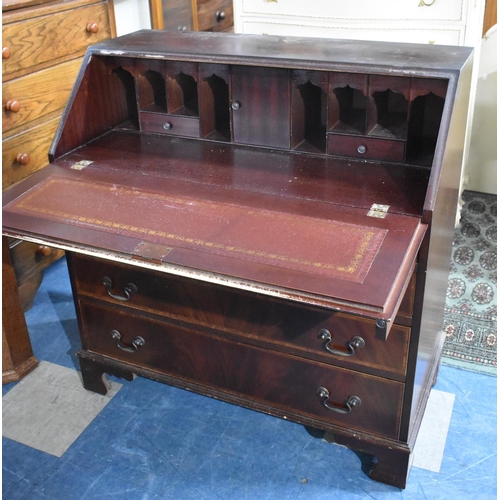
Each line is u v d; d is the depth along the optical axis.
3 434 2.26
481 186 3.65
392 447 1.95
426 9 2.81
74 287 2.25
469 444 2.14
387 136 1.97
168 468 2.11
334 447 2.17
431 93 2.01
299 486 2.04
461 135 1.91
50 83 2.77
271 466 2.11
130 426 2.28
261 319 1.94
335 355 1.90
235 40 2.22
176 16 3.42
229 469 2.10
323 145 2.13
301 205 1.82
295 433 2.23
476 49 2.88
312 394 2.02
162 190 1.96
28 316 2.88
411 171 1.95
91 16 2.90
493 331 2.63
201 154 2.16
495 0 3.16
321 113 2.26
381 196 1.83
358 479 2.05
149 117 2.30
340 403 1.99
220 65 2.08
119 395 2.42
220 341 2.07
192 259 1.65
